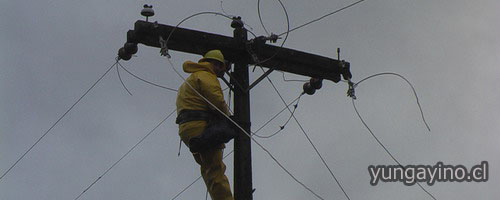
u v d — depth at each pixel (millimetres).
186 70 10430
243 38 11273
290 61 11586
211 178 10234
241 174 10812
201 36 11047
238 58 11289
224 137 10086
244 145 10922
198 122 10148
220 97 10125
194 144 10055
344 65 11930
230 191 10266
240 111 11078
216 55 10656
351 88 12023
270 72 11438
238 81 11188
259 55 11297
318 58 11766
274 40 11344
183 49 11023
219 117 10250
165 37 10898
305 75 11828
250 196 10766
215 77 10352
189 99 10234
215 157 10219
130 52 11312
